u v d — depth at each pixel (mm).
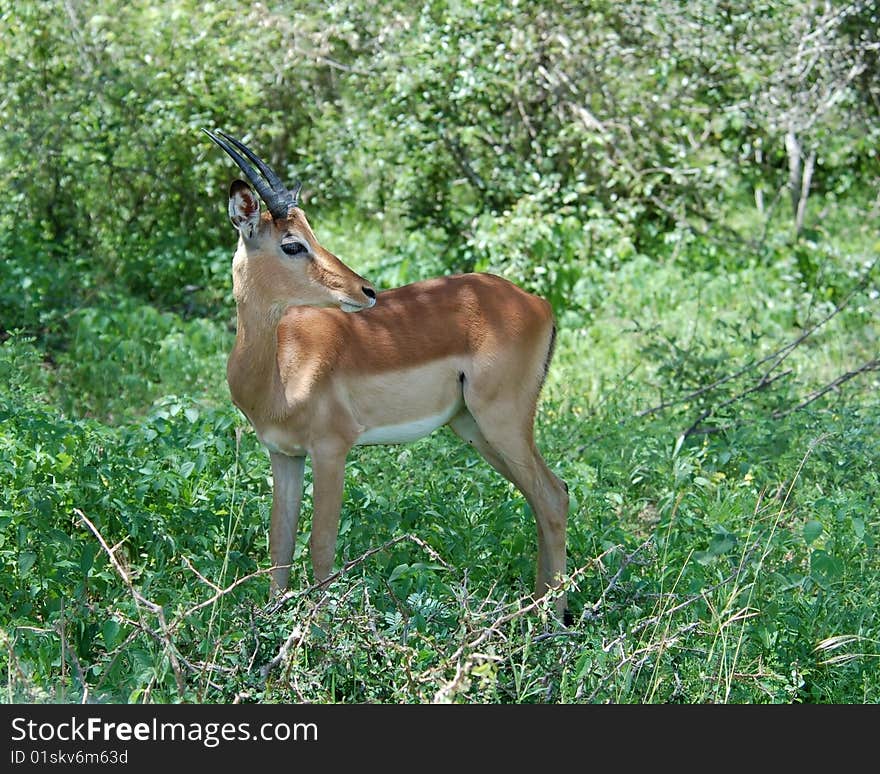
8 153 12742
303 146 14445
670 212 13977
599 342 11930
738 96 13906
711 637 6129
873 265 12102
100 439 7160
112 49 13469
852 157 17141
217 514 6867
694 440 9195
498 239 12484
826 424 8648
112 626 5543
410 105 13375
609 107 13703
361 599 5789
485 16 12844
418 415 7039
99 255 13188
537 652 5688
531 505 7137
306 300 6551
